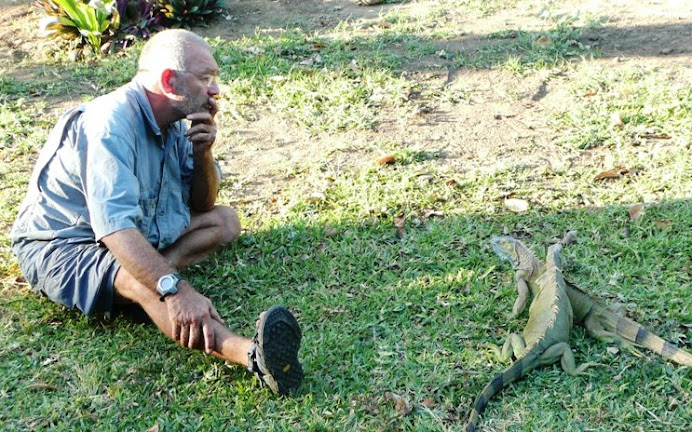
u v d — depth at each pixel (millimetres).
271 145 6379
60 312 4637
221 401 3949
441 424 3742
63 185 4387
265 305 4645
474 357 4129
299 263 5000
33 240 4453
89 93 7289
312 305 4598
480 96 6867
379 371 4078
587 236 5035
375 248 5070
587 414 3752
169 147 4578
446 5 8656
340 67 7379
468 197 5543
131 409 3945
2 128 6688
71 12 7984
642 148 5938
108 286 4223
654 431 3643
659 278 4605
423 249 5004
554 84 6934
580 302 4258
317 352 4219
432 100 6852
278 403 3912
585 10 8250
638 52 7312
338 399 3922
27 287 4883
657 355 4035
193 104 4410
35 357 4316
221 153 6289
